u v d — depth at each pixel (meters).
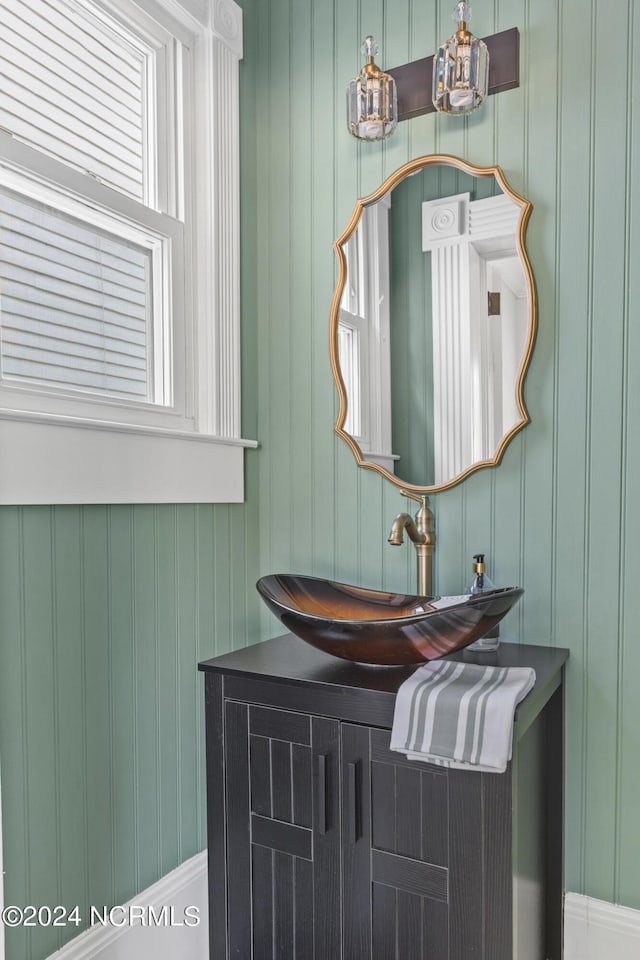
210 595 1.77
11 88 1.32
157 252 1.69
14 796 1.24
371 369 1.78
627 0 1.48
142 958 1.52
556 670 1.39
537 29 1.57
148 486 1.55
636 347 1.48
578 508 1.54
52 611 1.32
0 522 1.22
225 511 1.83
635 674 1.49
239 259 1.89
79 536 1.39
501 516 1.63
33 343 1.35
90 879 1.40
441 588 1.70
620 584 1.50
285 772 1.35
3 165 1.26
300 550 1.92
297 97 1.90
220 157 1.81
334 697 1.28
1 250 1.28
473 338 1.64
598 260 1.52
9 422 1.22
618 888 1.50
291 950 1.35
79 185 1.42
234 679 1.42
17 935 1.24
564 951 1.54
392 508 1.77
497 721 1.09
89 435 1.39
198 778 1.72
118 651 1.48
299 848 1.33
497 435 1.62
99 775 1.43
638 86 1.48
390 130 1.69
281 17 1.93
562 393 1.56
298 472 1.92
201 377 1.80
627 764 1.50
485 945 1.14
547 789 1.51
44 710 1.30
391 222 1.75
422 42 1.72
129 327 1.60
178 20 1.71
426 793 1.19
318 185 1.88
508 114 1.61
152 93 1.67
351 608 1.64
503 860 1.12
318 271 1.88
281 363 1.94
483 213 1.63
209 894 1.45
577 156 1.54
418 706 1.16
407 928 1.21
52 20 1.41
